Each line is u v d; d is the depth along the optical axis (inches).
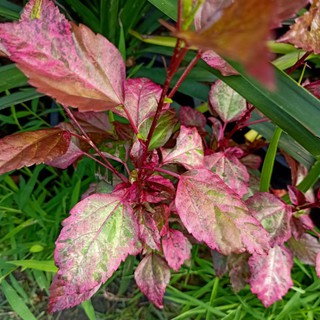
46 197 13.6
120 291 12.0
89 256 7.7
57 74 6.5
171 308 12.1
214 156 10.1
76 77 6.7
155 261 10.2
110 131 10.5
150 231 8.8
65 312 11.8
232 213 7.9
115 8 12.8
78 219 7.8
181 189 8.0
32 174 12.6
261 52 3.2
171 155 8.7
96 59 6.9
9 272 11.4
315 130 8.6
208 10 5.7
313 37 7.3
